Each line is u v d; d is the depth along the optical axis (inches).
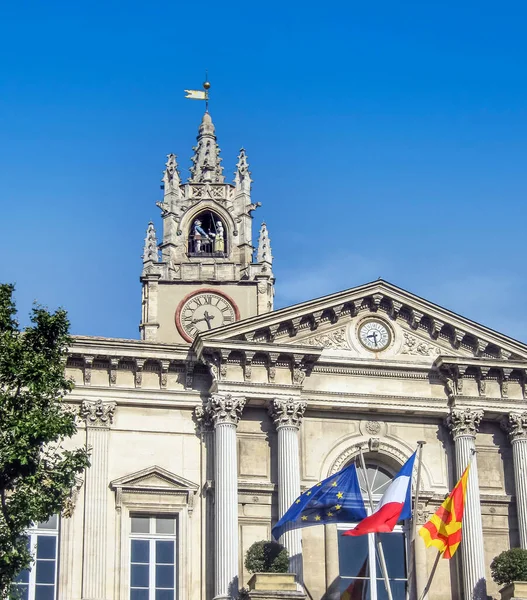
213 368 2139.5
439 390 2224.4
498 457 2225.6
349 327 2225.6
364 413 2206.0
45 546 2049.7
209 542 2090.3
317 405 2169.0
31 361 1759.4
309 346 2156.7
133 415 2137.1
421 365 2218.3
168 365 2156.7
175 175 3061.0
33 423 1710.1
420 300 2241.6
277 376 2156.7
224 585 2026.3
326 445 2180.1
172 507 2097.7
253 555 2015.3
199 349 2142.0
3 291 1790.1
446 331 2251.5
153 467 2106.3
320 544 2122.3
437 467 2202.3
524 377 2231.8
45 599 2025.1
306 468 2159.2
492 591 2134.6
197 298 2935.5
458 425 2194.9
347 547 2160.4
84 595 2017.7
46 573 2038.6
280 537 2065.7
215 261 2984.7
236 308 2930.6
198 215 3048.7
